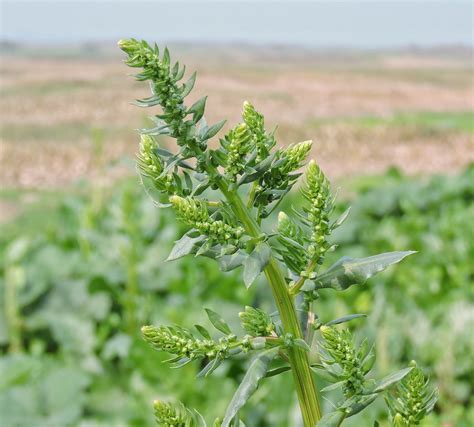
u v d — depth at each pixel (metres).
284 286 1.16
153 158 1.13
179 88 1.09
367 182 13.59
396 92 41.72
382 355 4.86
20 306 6.32
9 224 11.84
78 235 7.43
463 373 5.05
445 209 8.84
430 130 25.08
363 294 6.12
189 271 6.44
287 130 24.61
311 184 1.16
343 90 42.19
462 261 7.20
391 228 8.14
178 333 1.13
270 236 1.16
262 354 1.13
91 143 20.62
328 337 1.12
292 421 4.41
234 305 5.73
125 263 6.26
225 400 4.74
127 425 4.71
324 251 1.16
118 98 30.08
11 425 4.83
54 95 32.38
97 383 5.32
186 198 1.12
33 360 5.53
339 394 3.99
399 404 1.15
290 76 49.91
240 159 1.12
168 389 4.81
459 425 4.84
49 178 16.39
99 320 6.23
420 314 5.65
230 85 40.72
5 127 24.28
